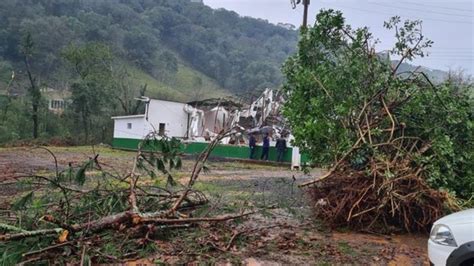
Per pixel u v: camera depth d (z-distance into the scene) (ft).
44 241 14.40
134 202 17.65
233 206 23.81
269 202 27.09
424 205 20.17
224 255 16.02
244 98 102.68
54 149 83.25
